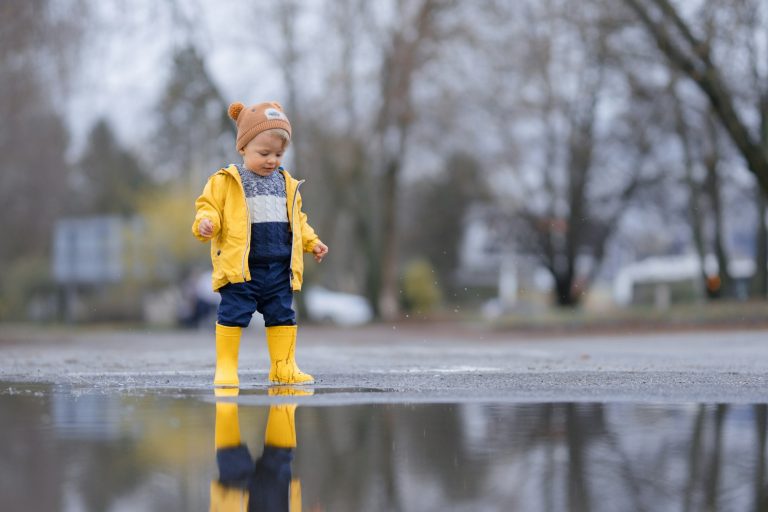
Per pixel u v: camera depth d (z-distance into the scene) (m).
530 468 2.72
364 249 37.94
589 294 45.94
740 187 32.06
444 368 7.19
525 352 10.88
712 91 21.30
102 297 53.91
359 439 3.26
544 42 32.34
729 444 3.12
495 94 34.25
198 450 3.04
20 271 56.28
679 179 34.94
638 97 29.92
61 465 2.77
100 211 71.12
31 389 5.29
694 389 5.00
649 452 2.99
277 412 4.02
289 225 6.19
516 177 38.84
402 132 33.84
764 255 30.12
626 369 6.96
